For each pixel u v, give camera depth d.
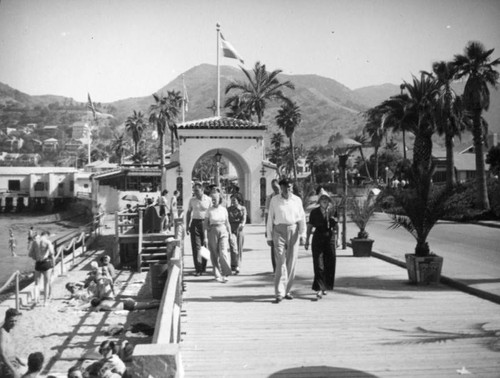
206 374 6.01
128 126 106.38
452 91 32.75
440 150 78.25
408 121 34.44
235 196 13.43
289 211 9.42
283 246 9.51
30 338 12.85
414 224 11.27
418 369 6.10
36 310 15.59
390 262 14.38
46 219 80.75
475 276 11.77
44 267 16.70
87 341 12.64
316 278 9.70
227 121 28.11
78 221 75.00
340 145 23.58
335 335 7.43
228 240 11.80
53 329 13.61
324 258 9.76
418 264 10.97
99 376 8.67
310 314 8.59
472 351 6.68
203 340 7.27
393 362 6.34
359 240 15.41
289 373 6.02
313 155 123.38
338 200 17.77
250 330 7.73
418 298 9.71
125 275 20.80
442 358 6.45
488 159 49.00
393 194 11.77
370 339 7.23
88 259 26.11
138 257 21.22
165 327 5.06
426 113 32.75
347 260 14.84
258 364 6.32
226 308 9.05
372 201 16.59
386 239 22.84
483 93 31.67
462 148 78.19
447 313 8.57
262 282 11.49
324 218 9.76
